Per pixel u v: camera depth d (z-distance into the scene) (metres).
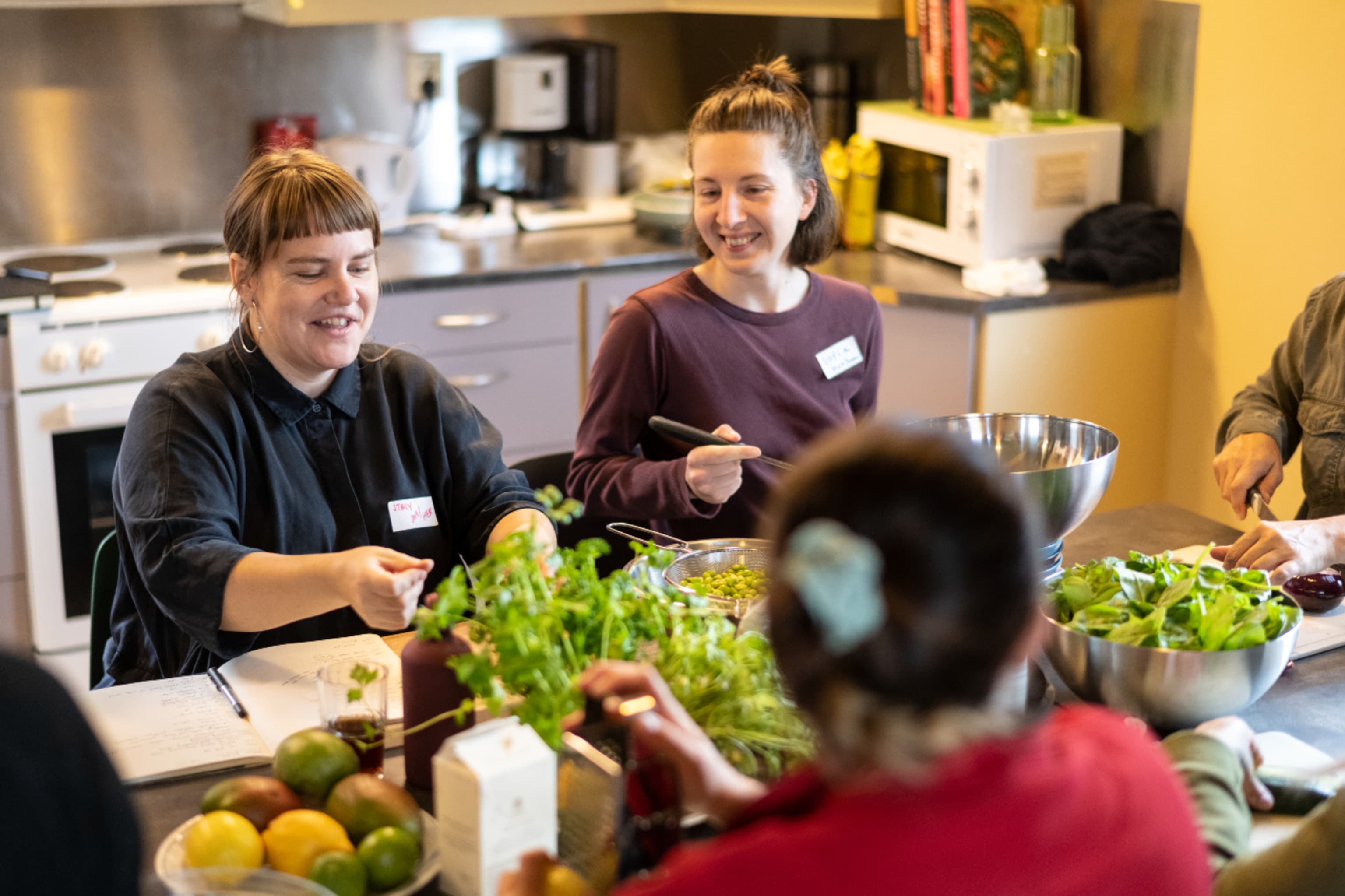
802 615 0.70
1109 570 1.50
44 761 0.74
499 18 3.86
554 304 3.37
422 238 3.63
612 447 2.04
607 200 3.93
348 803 1.13
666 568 1.54
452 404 1.91
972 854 0.71
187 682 1.50
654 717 1.00
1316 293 2.17
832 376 2.14
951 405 3.15
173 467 1.64
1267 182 2.95
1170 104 3.18
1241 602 1.39
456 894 1.09
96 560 1.83
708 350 2.04
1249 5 2.92
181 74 3.54
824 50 3.99
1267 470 2.02
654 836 1.00
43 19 3.35
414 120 3.85
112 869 0.77
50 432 2.98
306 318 1.68
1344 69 2.72
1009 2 3.34
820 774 0.78
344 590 1.41
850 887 0.71
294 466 1.76
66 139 3.45
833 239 2.14
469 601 1.28
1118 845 0.75
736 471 1.80
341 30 3.69
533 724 1.10
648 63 4.09
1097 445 1.83
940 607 0.68
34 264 3.25
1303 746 1.35
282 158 1.70
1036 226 3.21
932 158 3.32
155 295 3.05
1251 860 1.07
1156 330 3.25
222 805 1.13
